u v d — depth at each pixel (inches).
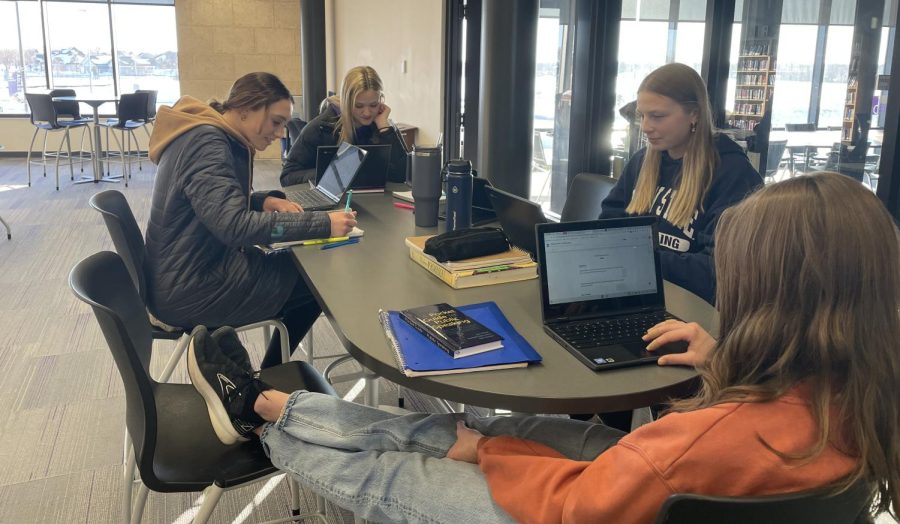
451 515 43.6
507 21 161.3
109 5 390.3
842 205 32.1
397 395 111.7
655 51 149.9
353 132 121.7
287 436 53.6
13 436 99.1
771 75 124.7
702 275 70.8
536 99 197.3
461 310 57.8
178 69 389.7
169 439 59.3
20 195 278.4
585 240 57.6
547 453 46.8
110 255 62.2
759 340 33.5
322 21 350.0
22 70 388.8
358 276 68.4
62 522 81.1
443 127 225.8
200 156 77.7
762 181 79.7
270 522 75.5
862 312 31.8
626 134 162.4
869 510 34.5
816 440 31.6
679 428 33.6
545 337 54.4
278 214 77.7
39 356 126.9
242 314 83.4
